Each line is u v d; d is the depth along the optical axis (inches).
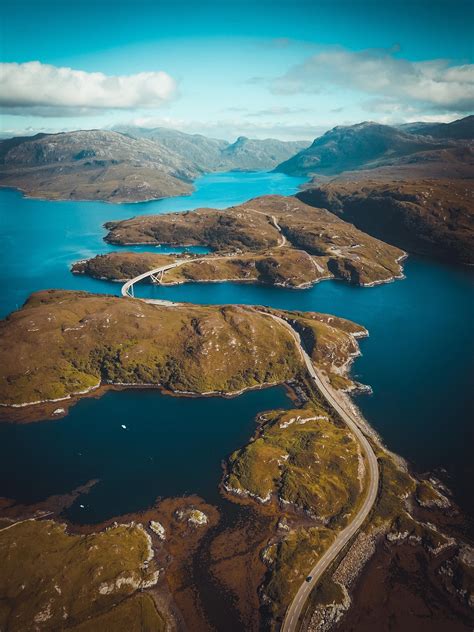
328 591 6215.6
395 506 7559.1
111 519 7445.9
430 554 6761.8
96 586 6264.8
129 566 6560.0
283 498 7780.5
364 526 7244.1
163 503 7775.6
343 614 5989.2
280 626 5816.9
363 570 6565.0
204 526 7332.7
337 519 7386.8
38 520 7377.0
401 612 6028.5
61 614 5974.4
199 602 6210.6
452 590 6264.8
